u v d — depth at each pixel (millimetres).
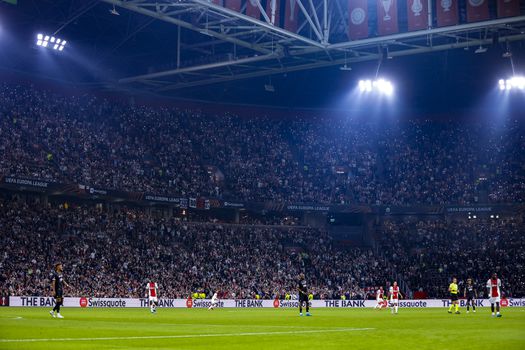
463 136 103938
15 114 78688
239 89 104125
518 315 47156
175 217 89562
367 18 70125
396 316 45312
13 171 70812
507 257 86312
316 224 97750
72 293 64000
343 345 20672
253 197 91938
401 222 97938
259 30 71562
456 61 97875
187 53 93562
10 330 25328
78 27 84250
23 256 64938
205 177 91188
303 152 102188
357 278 85000
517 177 96438
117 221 77625
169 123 96375
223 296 74938
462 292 83188
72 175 76500
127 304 64250
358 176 99812
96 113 90062
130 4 63812
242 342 21609
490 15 66438
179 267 75438
